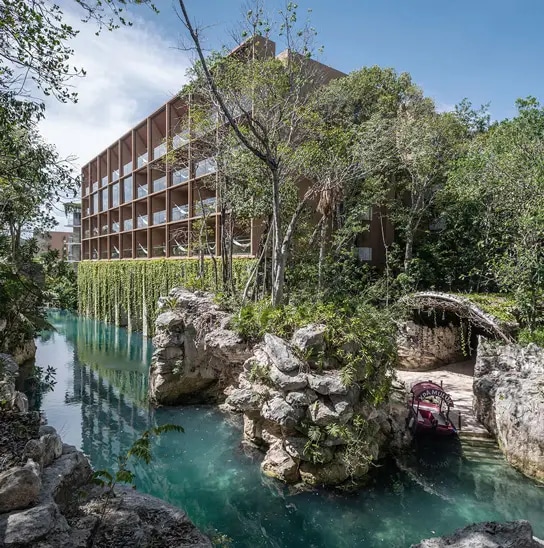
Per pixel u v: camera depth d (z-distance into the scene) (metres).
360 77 19.41
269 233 16.75
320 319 10.62
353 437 9.18
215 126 16.58
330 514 8.46
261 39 15.13
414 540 7.71
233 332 12.55
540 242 14.11
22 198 14.18
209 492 9.38
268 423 10.68
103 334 30.66
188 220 24.44
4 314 13.29
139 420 13.92
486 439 11.79
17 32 6.43
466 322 19.88
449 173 18.38
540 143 15.02
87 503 4.62
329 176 15.55
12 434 5.02
